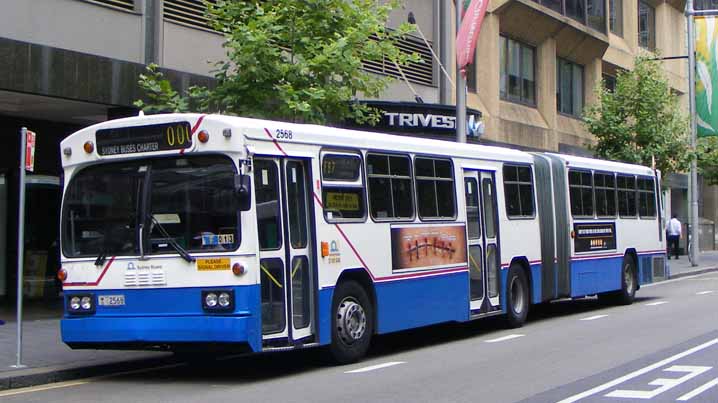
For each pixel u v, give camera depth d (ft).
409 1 84.28
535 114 108.78
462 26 67.05
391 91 80.94
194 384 35.91
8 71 49.55
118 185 36.73
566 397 31.12
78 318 36.63
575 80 121.90
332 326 39.42
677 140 109.81
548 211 59.31
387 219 43.24
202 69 62.13
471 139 80.74
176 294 35.01
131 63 56.39
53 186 64.69
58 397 33.04
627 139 109.91
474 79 97.50
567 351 43.19
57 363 39.17
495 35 97.91
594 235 64.95
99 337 35.99
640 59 112.88
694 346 43.75
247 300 34.24
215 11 51.34
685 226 156.97
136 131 36.24
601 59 126.31
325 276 38.73
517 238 55.21
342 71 49.73
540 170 58.85
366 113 60.70
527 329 53.98
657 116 109.81
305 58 50.08
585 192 64.39
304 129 38.45
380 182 43.11
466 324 57.62
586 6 117.80
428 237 46.24
